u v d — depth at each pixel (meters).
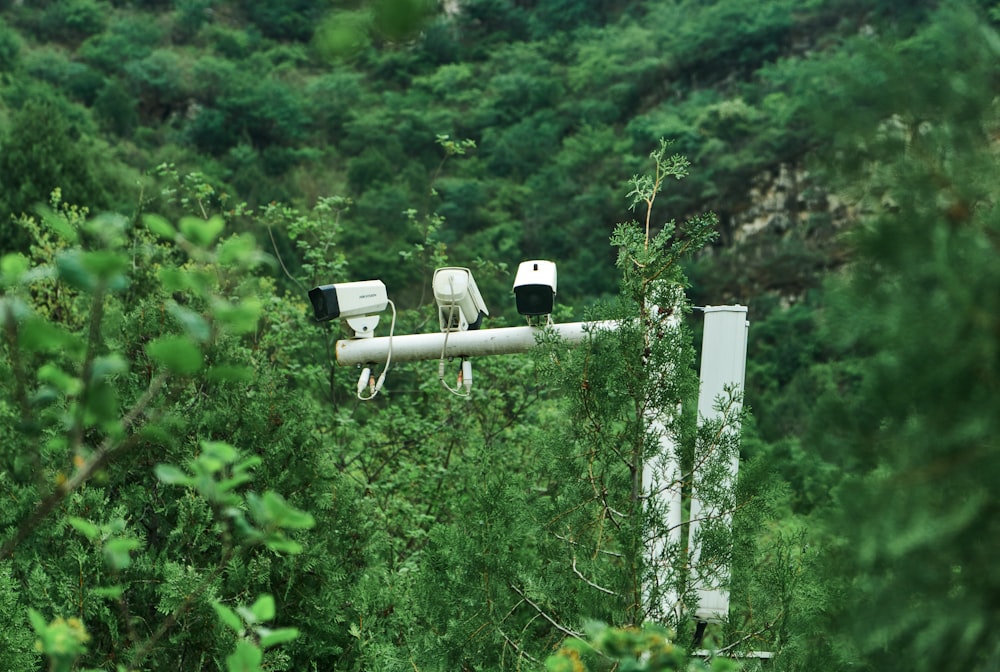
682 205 63.78
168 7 83.25
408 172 66.25
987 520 1.83
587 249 62.75
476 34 82.31
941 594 1.89
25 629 6.53
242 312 1.80
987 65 1.91
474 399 14.47
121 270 1.74
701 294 62.66
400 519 12.73
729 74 72.75
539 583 5.73
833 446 1.98
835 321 1.91
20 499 7.62
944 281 1.78
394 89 78.06
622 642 2.86
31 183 35.75
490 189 67.12
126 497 8.05
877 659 2.03
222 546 7.80
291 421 8.34
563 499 5.87
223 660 7.13
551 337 5.86
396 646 7.05
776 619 5.12
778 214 62.62
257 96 70.81
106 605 7.24
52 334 1.78
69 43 77.62
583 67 76.19
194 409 8.30
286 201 62.97
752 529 5.52
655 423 5.73
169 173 16.20
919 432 1.86
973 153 1.89
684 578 5.51
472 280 7.48
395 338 7.57
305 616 7.96
